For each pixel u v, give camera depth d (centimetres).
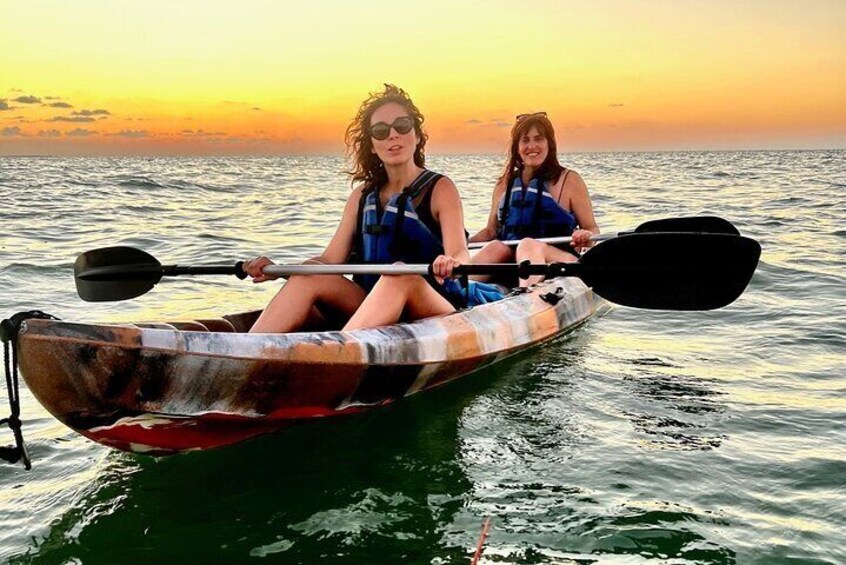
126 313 580
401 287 376
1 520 280
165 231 1068
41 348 262
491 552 255
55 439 351
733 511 278
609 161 6656
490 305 452
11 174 2978
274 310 371
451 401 392
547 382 420
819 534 261
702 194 1845
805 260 800
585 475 308
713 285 366
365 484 307
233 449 341
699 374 432
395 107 389
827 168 4000
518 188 610
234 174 3584
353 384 339
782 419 362
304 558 257
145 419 292
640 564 246
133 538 271
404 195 394
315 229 1123
